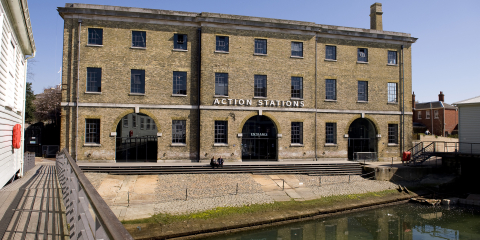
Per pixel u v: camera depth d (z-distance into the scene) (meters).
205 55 25.88
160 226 13.94
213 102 25.92
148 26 25.30
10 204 8.30
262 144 27.98
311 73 28.45
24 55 17.39
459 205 21.02
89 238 3.23
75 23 24.23
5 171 12.63
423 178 25.73
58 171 15.97
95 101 24.27
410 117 31.17
